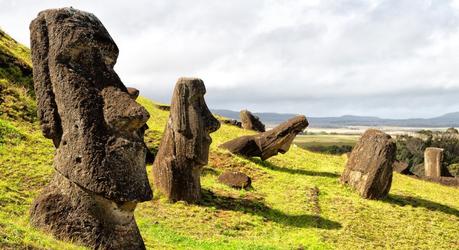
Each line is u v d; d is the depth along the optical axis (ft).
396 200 71.92
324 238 51.88
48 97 32.65
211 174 70.95
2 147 58.39
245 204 59.11
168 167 55.52
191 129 56.44
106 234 31.19
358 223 58.95
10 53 88.99
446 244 56.80
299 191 68.74
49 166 56.90
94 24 33.27
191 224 49.73
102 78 32.53
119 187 30.71
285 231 52.85
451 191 94.48
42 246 26.76
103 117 31.60
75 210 31.24
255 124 135.95
